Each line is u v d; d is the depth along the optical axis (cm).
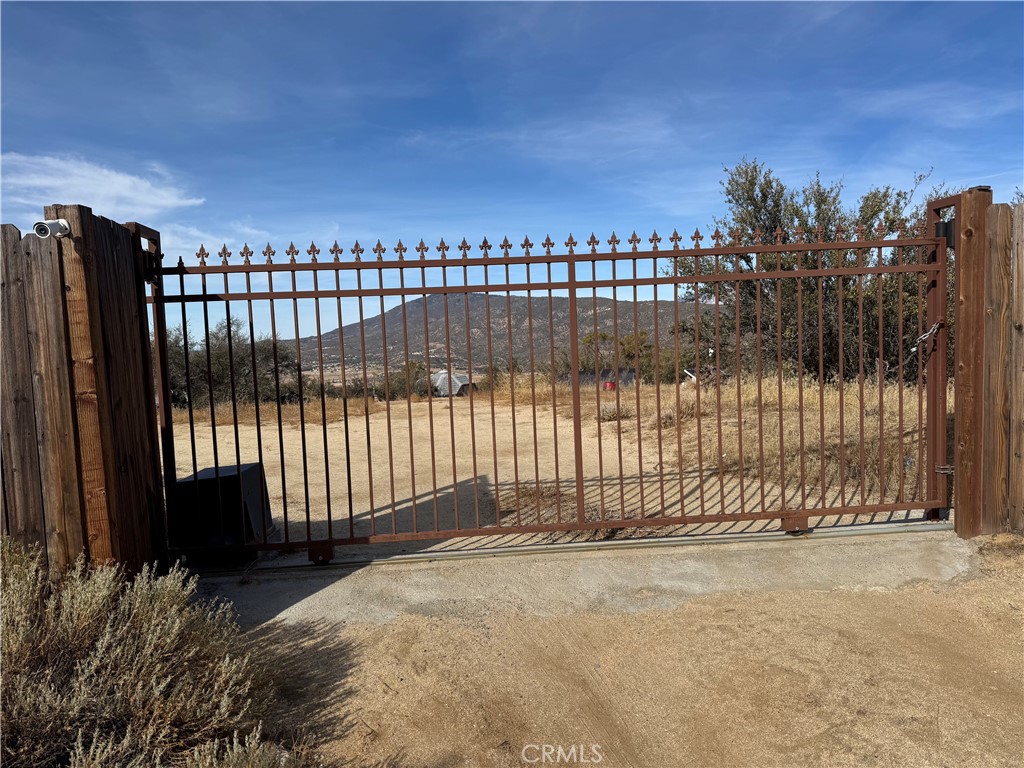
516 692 341
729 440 832
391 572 484
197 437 1140
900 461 534
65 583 338
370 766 289
